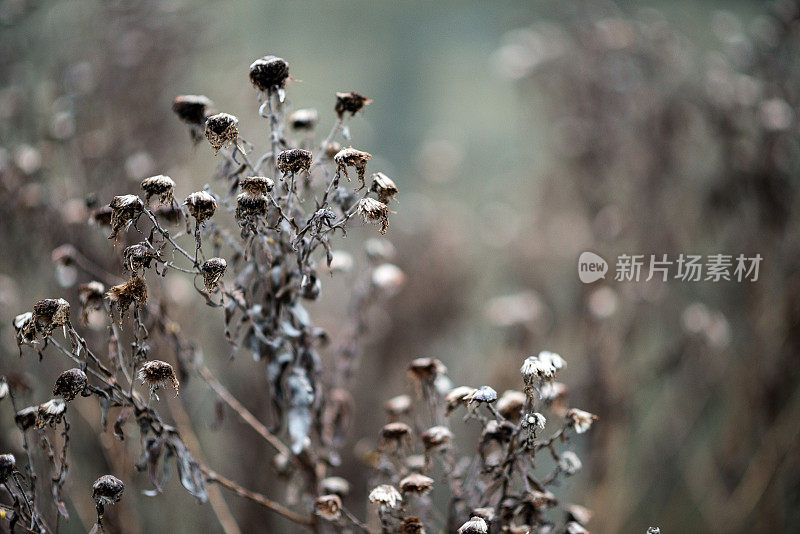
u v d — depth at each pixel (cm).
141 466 100
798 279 144
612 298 154
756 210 148
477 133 310
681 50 175
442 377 105
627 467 172
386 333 159
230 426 133
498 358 169
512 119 303
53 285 120
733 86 153
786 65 149
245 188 97
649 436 175
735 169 147
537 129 224
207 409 133
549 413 136
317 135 121
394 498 98
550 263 184
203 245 111
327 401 109
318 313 152
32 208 117
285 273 102
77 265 113
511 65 189
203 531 133
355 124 248
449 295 182
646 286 154
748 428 151
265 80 99
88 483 121
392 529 101
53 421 97
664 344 164
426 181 245
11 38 144
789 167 144
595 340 152
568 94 179
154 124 142
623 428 153
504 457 100
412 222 200
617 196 168
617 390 151
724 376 159
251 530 128
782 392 145
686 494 173
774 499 147
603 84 170
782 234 144
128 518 114
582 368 157
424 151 252
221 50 188
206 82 174
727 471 154
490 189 259
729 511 154
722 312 158
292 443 105
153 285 107
